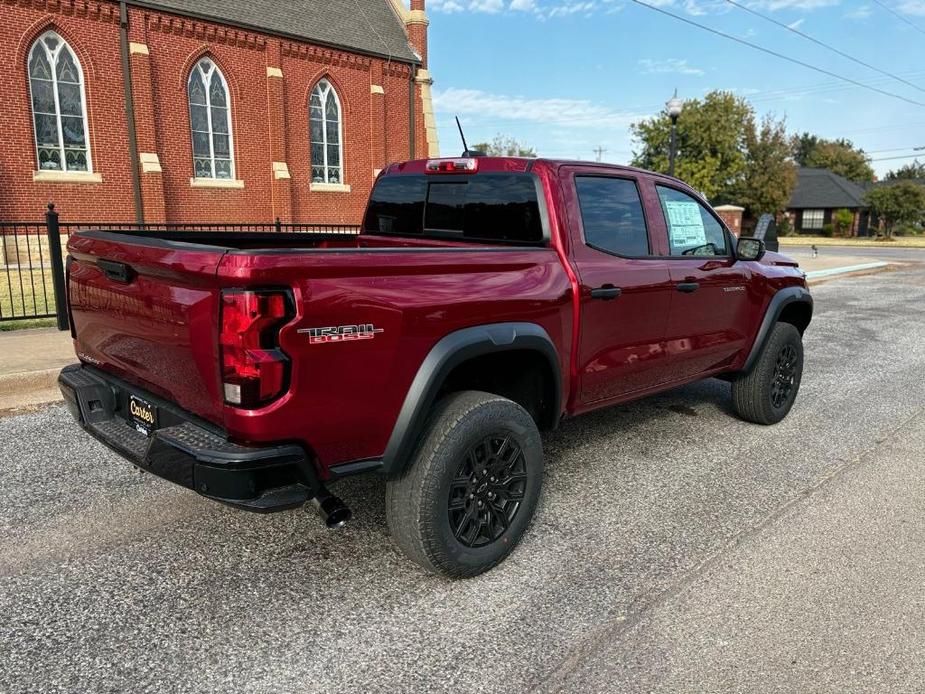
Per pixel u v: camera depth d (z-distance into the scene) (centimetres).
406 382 275
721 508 385
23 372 591
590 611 283
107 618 273
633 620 276
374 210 465
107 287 299
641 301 392
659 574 313
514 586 302
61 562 315
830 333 988
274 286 234
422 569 316
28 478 407
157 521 358
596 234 375
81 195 1750
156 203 1862
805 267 2159
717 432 521
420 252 281
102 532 345
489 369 358
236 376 235
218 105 2006
